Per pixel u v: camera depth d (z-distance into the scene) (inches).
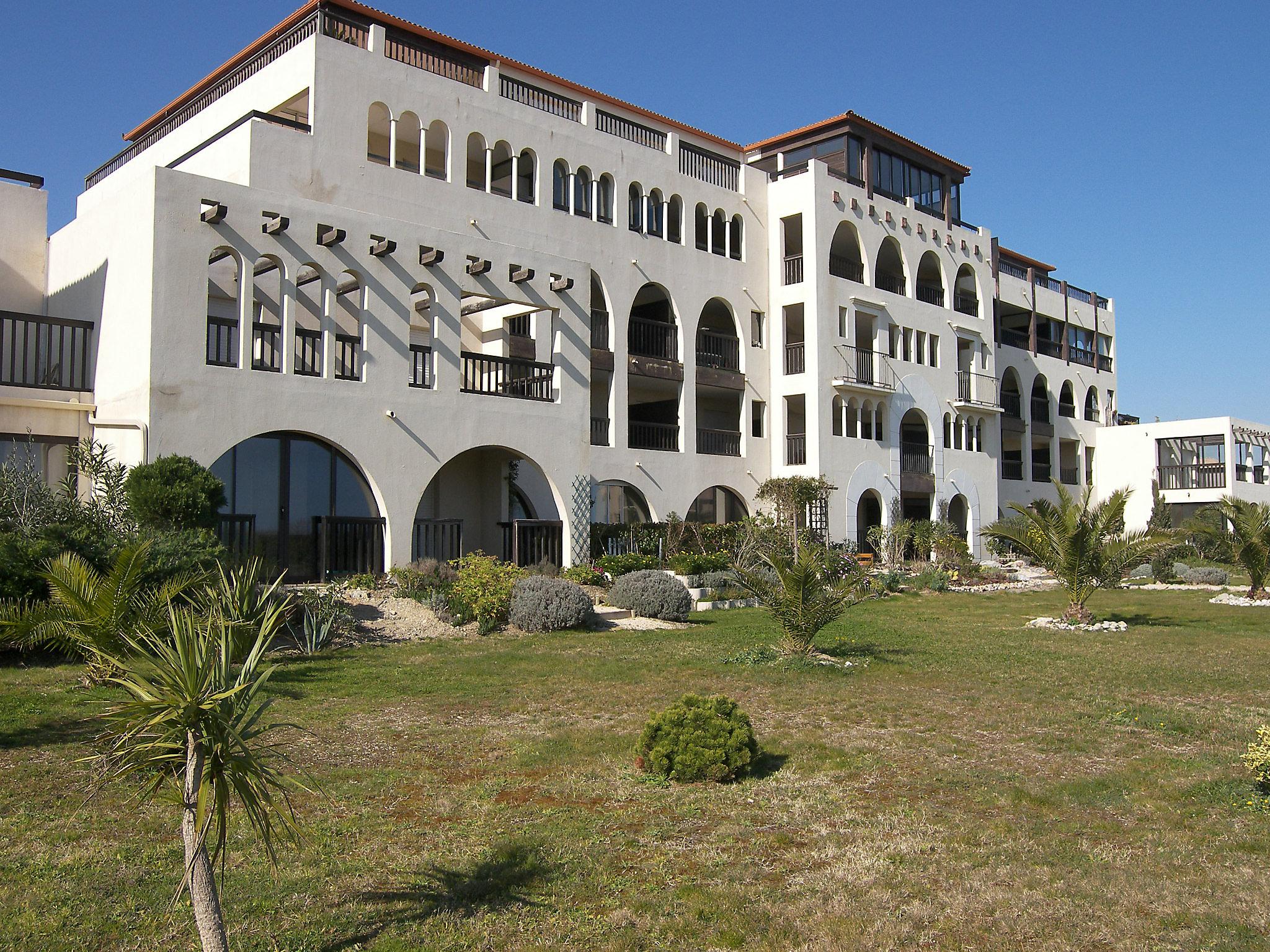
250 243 795.4
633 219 1326.3
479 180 1238.3
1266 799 342.0
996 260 1951.3
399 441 892.6
